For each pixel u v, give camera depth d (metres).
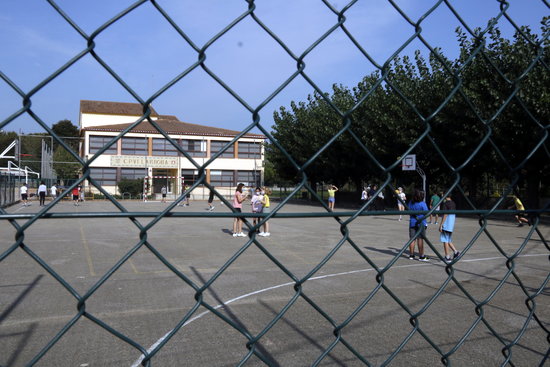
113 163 38.03
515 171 1.80
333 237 13.38
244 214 1.30
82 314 1.11
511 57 9.21
